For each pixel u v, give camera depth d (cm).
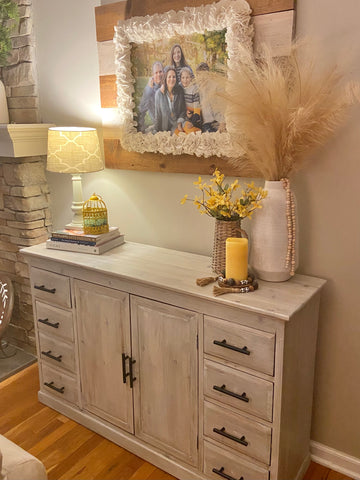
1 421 227
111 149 228
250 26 172
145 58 204
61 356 224
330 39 162
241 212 168
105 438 214
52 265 214
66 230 225
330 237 178
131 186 229
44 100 252
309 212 180
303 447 189
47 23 238
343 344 184
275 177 169
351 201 170
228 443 172
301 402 177
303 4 164
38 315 229
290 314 145
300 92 159
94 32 221
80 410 223
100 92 224
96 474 192
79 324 211
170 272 185
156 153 212
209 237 208
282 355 150
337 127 166
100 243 213
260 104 160
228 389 166
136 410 199
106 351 203
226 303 156
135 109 214
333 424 194
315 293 166
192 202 210
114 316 195
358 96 157
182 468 188
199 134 193
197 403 177
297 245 174
